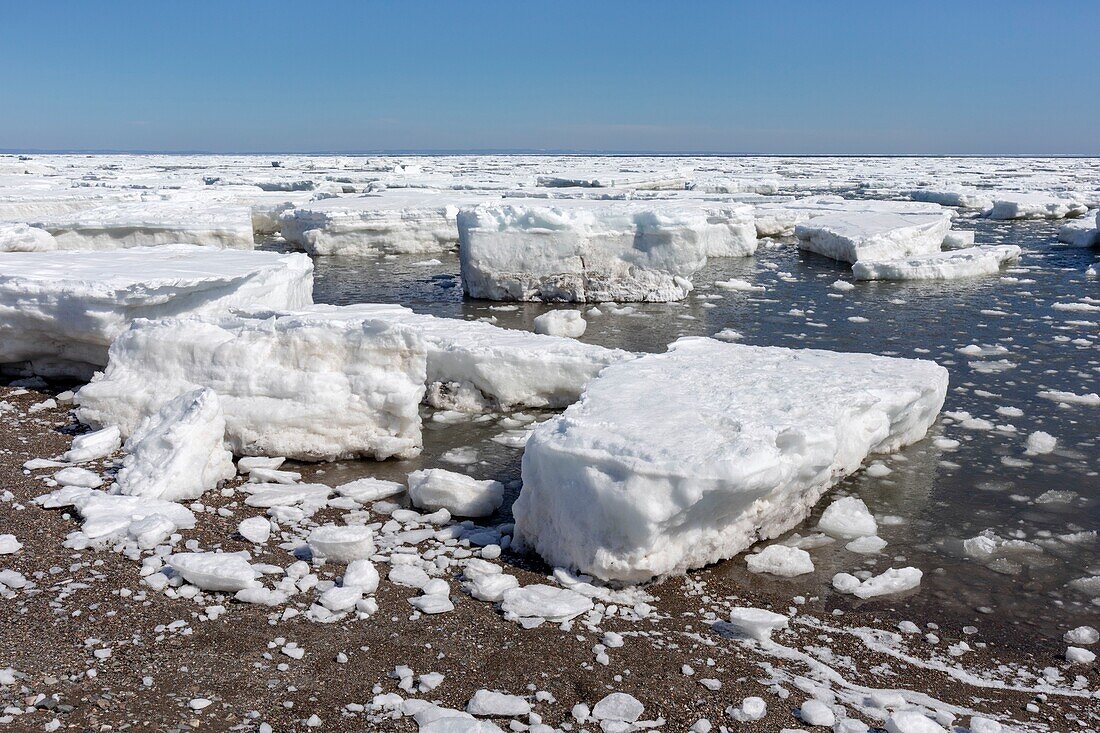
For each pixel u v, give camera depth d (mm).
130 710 3211
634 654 3756
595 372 7520
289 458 6383
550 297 13914
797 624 4176
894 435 6719
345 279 16422
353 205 21109
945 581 4723
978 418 7758
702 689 3500
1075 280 16109
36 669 3459
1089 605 4496
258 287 9109
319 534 4637
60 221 15508
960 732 3281
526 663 3652
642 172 46250
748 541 4992
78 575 4324
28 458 6133
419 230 20406
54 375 8242
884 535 5312
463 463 6465
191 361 6566
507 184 35219
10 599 4035
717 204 20125
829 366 6883
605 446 4477
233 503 5457
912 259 16953
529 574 4547
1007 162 95688
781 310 13258
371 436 6422
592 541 4387
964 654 3979
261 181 35625
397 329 6453
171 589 4203
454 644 3789
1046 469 6473
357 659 3645
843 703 3461
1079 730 3385
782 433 4980
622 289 13820
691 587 4488
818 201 26391
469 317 12641
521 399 7766
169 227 15727
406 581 4367
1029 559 5016
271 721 3188
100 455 6133
